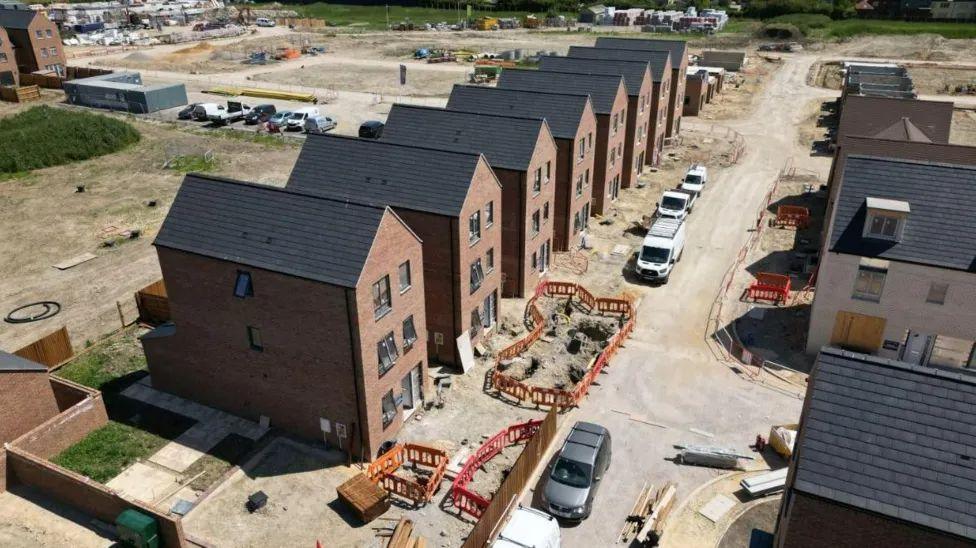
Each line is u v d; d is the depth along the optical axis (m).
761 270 45.88
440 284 34.34
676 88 69.69
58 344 35.50
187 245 29.14
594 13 157.12
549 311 41.00
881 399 18.19
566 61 59.09
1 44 96.56
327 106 88.69
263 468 28.33
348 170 35.84
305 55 127.25
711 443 29.66
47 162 66.50
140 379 34.38
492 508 24.47
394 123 42.66
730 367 35.16
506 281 42.25
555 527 23.55
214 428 30.72
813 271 44.75
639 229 52.19
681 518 25.66
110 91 87.31
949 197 32.53
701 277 45.03
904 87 80.25
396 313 28.83
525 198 39.47
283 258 27.31
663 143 69.38
